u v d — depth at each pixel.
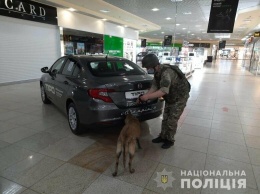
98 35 12.30
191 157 2.61
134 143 2.24
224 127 3.68
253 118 4.21
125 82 2.77
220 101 5.66
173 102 2.69
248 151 2.80
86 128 3.08
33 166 2.34
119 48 14.89
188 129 3.55
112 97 2.68
